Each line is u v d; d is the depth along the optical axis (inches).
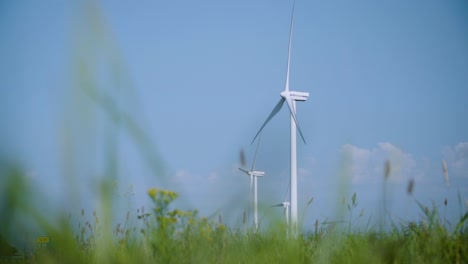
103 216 58.8
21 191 44.6
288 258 170.6
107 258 108.4
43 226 47.8
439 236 223.1
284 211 110.6
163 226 166.1
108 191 58.5
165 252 162.7
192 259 164.7
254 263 178.2
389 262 195.8
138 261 136.7
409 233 245.9
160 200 161.9
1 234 44.1
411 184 196.4
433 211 229.3
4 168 43.6
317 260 192.1
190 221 173.2
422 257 205.9
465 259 203.3
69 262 60.4
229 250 192.5
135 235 163.5
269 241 189.3
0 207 43.9
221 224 179.5
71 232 60.5
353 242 201.9
